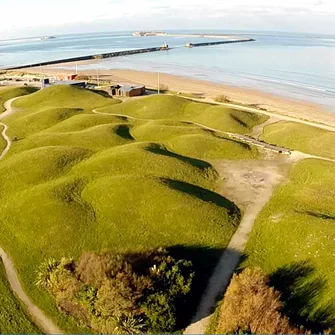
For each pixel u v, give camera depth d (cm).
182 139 5781
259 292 2584
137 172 4641
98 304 2556
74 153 5181
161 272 2748
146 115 7606
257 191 4416
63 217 3750
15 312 2800
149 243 3447
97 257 2800
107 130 6112
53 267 3005
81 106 8294
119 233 3584
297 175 4844
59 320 2736
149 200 3906
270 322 2427
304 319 2692
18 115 7600
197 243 3450
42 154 5072
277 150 5606
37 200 4028
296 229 3503
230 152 5475
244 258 3297
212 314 2747
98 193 4122
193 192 4228
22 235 3625
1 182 4566
